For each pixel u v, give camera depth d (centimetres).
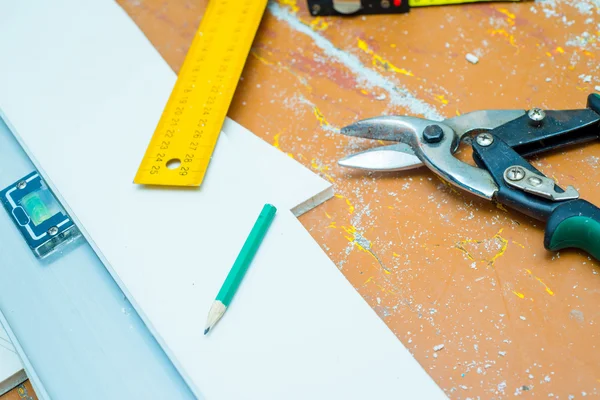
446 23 108
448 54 104
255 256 83
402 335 78
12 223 93
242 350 76
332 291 79
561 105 95
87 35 114
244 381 74
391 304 81
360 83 104
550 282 79
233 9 113
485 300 79
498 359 75
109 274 87
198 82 102
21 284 87
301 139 99
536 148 88
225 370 75
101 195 92
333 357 74
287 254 83
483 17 107
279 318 77
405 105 100
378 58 106
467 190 83
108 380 78
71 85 107
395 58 105
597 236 73
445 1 109
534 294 78
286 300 79
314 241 83
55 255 89
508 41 103
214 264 83
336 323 76
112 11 117
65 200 92
